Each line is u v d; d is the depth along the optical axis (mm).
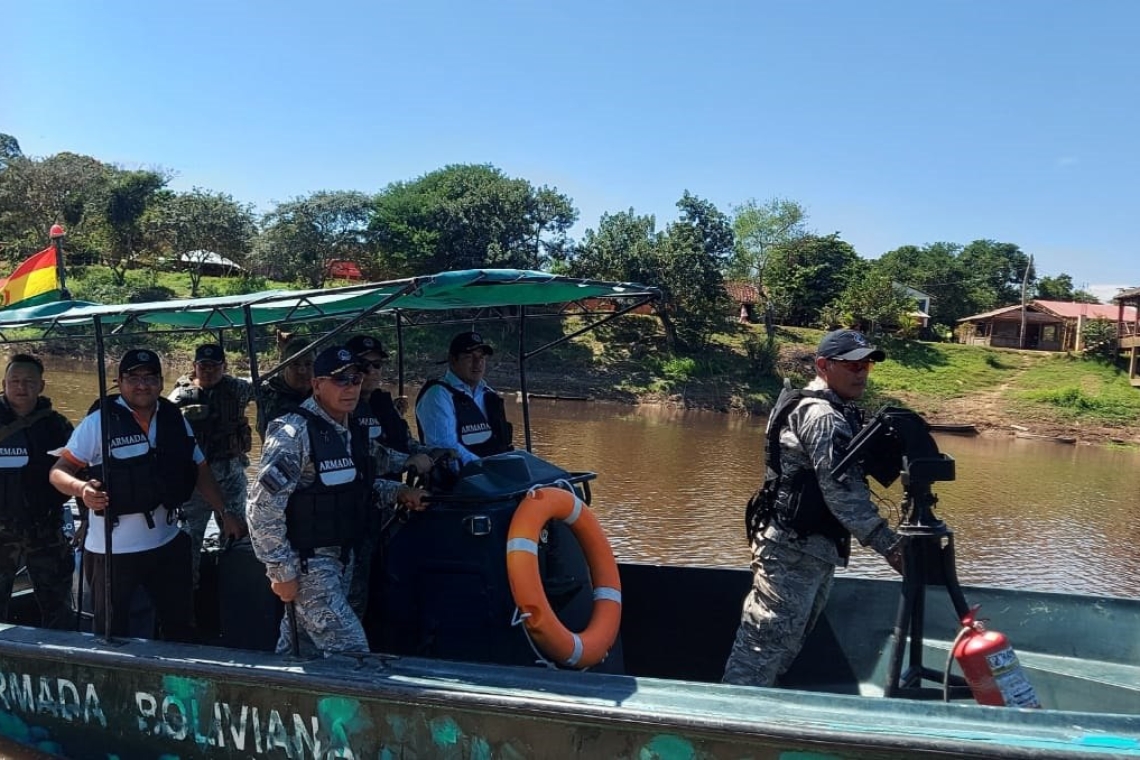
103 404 3869
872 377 40438
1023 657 3951
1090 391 39375
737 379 39031
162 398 4254
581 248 44125
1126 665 3836
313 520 3322
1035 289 88438
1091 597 3955
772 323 46625
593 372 38406
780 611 3492
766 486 3574
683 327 42688
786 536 3473
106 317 4090
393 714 3080
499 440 4566
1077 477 22359
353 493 3400
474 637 3469
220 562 4289
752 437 26281
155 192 49688
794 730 2586
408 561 3623
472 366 4426
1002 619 4074
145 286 44938
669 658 4582
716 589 4527
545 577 3668
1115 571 11312
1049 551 12453
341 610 3367
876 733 2541
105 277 46562
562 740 2869
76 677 3688
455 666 3154
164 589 4215
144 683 3537
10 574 4598
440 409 4266
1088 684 3656
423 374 28531
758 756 2656
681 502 14273
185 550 4316
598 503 13992
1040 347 55438
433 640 3520
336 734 3174
